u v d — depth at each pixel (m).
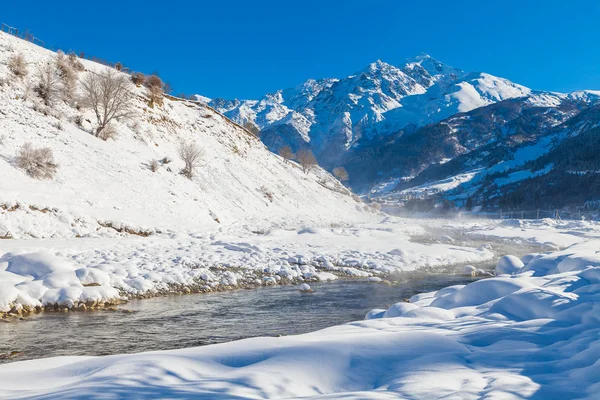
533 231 45.81
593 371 4.07
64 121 33.59
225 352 4.98
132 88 45.09
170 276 15.09
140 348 8.52
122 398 3.49
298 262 20.25
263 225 37.88
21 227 20.64
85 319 10.57
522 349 5.07
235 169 49.62
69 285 12.02
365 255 22.95
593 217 104.38
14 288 11.09
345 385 4.18
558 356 4.79
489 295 8.49
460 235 42.97
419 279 18.34
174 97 56.16
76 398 3.47
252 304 12.98
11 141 27.16
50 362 5.03
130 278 14.19
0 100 30.52
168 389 3.73
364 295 14.62
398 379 4.12
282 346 5.16
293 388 3.95
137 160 35.38
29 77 34.94
